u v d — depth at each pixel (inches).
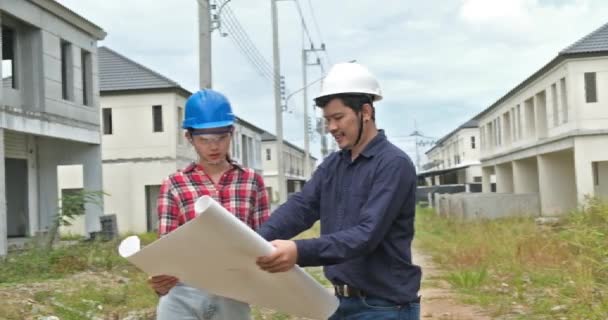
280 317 314.0
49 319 303.7
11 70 631.2
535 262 479.5
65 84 709.3
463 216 1035.9
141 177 1082.1
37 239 547.8
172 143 1077.8
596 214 466.0
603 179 1050.7
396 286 120.3
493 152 1488.7
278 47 1088.8
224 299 144.4
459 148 2368.4
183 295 144.5
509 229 737.0
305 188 132.2
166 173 1075.3
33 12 624.4
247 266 110.4
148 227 1095.6
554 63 962.1
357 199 120.0
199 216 98.3
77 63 717.3
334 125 121.6
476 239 655.1
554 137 994.1
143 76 1095.0
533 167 1273.4
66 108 685.9
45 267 454.3
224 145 145.4
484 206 1034.7
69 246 542.3
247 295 121.0
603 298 318.7
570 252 487.5
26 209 730.2
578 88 922.1
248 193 148.9
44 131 639.1
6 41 626.8
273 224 129.6
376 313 120.5
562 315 318.0
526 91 1151.6
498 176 1460.4
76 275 444.8
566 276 406.3
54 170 763.4
